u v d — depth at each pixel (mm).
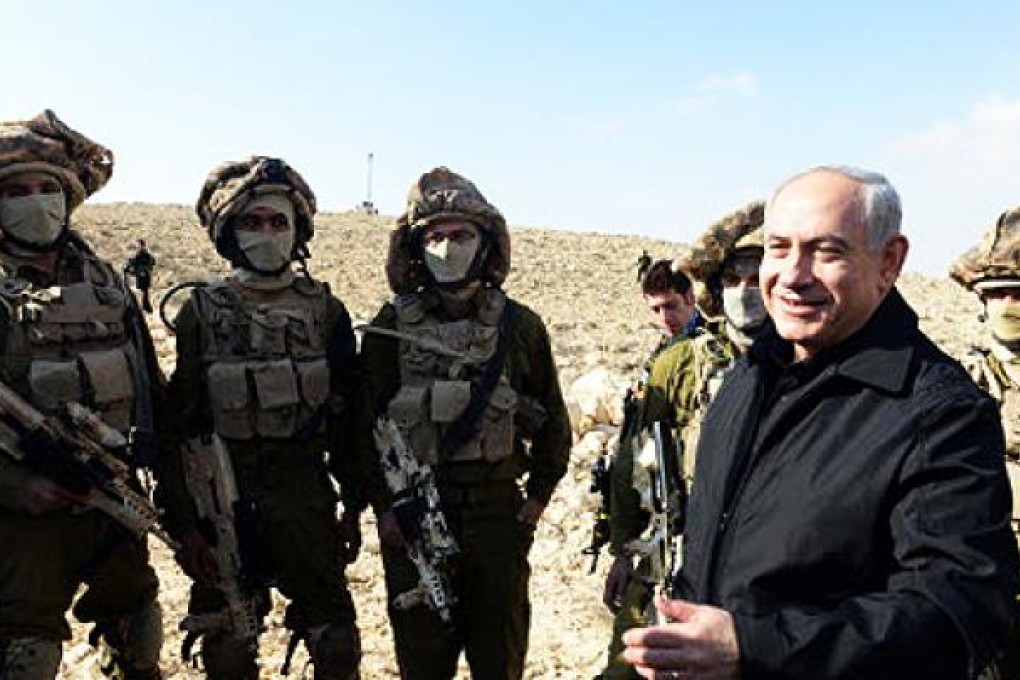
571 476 8703
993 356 3488
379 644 5809
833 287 2037
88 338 3820
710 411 2453
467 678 5188
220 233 4133
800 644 1774
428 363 4055
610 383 10312
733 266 3582
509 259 4285
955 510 1855
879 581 1966
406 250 4254
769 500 2082
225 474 4023
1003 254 3299
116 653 4309
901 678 1760
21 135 3723
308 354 4145
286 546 4086
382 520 4070
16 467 3605
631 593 3578
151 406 4086
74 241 4031
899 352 2035
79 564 3846
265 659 5496
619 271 43531
